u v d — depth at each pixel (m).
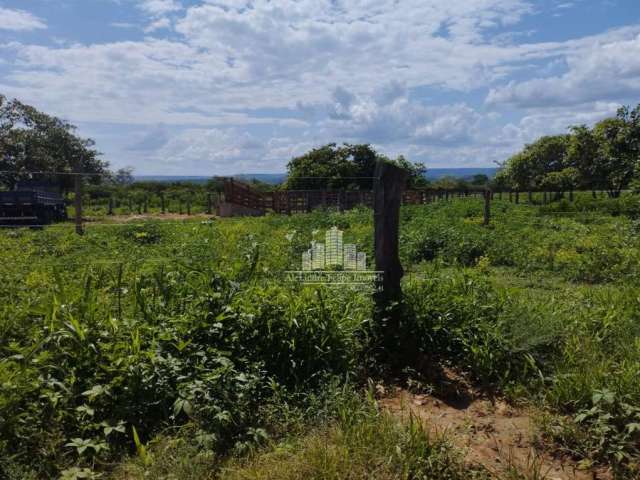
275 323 4.36
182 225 14.21
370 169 37.94
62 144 35.88
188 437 3.42
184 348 3.96
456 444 3.44
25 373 3.46
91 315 4.11
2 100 32.44
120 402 3.56
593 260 9.44
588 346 4.80
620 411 3.67
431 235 12.11
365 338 4.89
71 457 3.24
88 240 10.55
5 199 18.94
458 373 4.78
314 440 3.29
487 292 5.80
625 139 25.56
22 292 5.65
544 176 39.56
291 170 38.47
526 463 3.34
